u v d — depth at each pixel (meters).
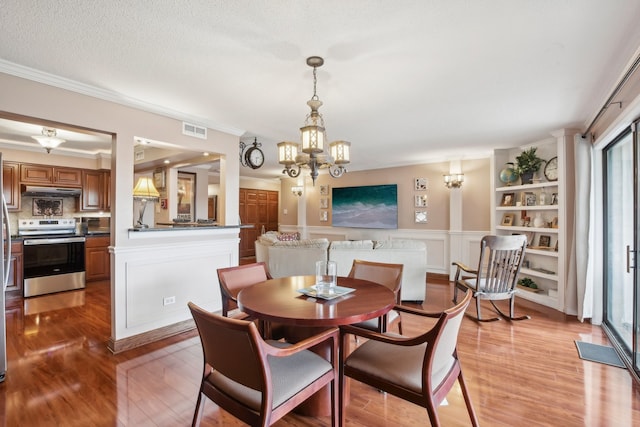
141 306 2.85
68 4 1.53
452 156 5.56
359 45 1.92
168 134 3.09
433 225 6.00
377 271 2.64
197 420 1.54
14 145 4.59
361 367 1.60
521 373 2.36
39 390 2.12
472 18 1.65
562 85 2.51
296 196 8.27
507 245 3.28
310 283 2.29
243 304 1.77
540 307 3.99
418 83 2.47
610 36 1.82
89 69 2.22
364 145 4.73
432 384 1.42
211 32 1.78
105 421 1.81
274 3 1.53
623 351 2.62
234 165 3.73
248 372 1.28
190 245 3.21
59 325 3.31
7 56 2.04
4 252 2.37
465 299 1.57
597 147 3.28
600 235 3.36
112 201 2.73
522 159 4.45
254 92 2.62
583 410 1.93
